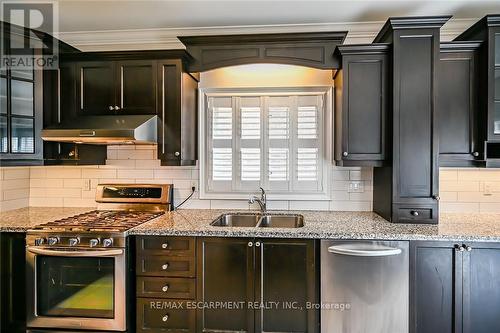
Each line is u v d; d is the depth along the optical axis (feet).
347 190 9.22
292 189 9.36
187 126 8.75
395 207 7.58
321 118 9.23
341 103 7.93
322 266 6.81
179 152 8.33
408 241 6.66
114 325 6.92
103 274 7.02
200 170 9.59
